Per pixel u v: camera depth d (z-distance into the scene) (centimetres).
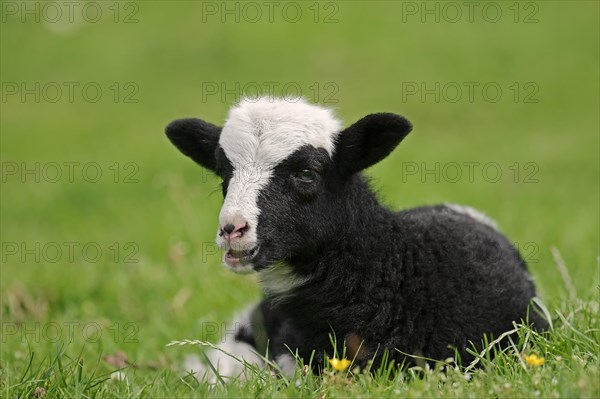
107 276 1655
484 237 1094
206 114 2892
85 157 2720
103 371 1167
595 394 780
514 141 2631
